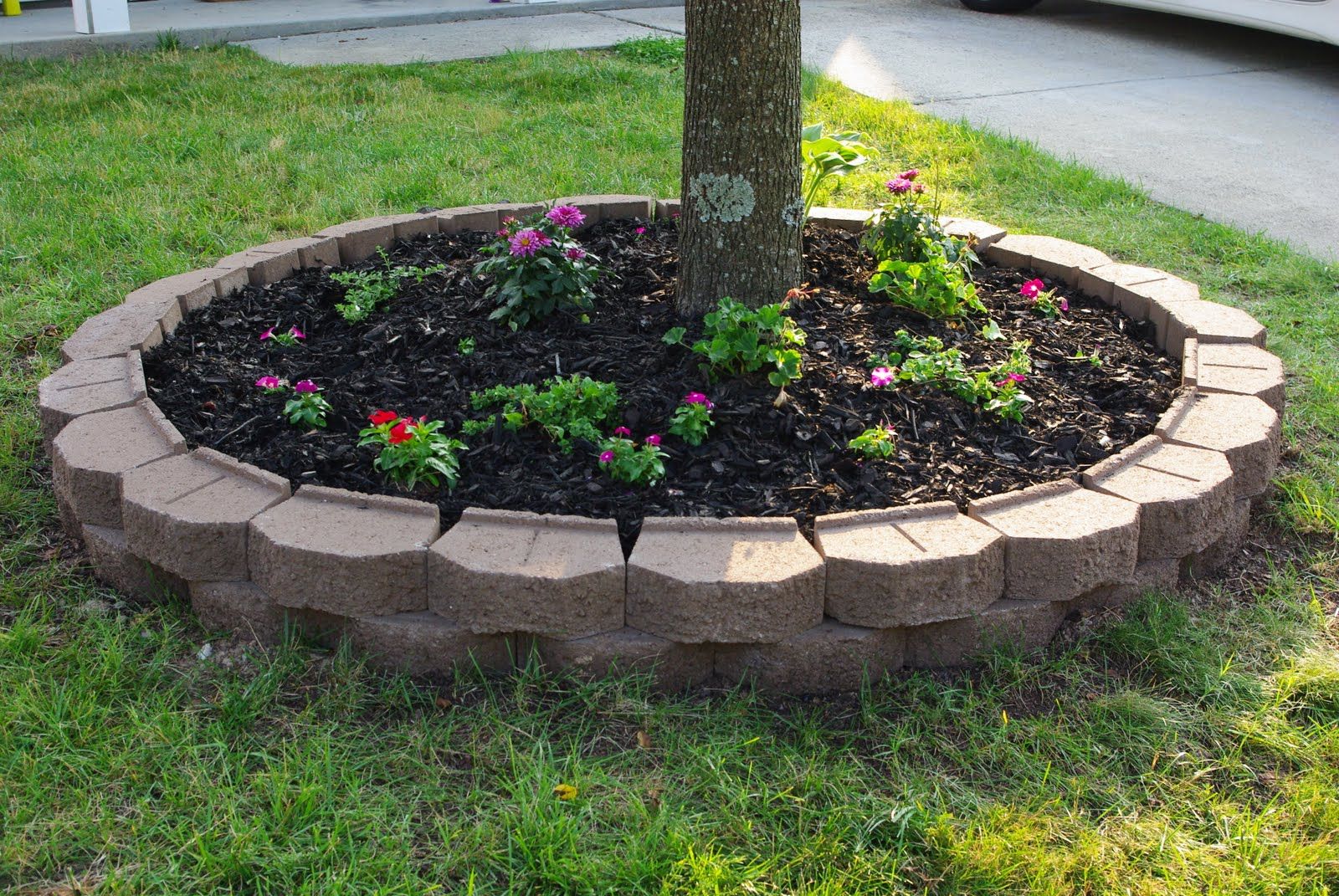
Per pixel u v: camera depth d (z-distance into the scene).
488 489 3.10
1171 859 2.34
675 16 11.69
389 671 2.81
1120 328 4.21
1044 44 10.51
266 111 7.66
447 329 3.97
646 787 2.48
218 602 2.91
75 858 2.31
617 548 2.76
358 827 2.38
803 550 2.76
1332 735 2.65
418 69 8.93
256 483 3.01
